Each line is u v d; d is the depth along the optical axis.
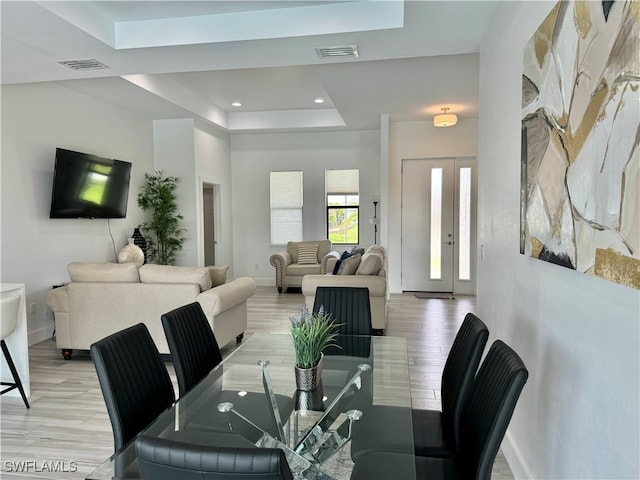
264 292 7.40
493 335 2.65
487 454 1.25
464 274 6.96
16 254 4.26
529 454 1.96
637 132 0.95
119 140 5.95
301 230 8.22
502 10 2.40
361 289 2.93
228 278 8.27
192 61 3.58
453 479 1.49
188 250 6.86
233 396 1.93
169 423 1.67
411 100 5.50
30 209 4.43
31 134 4.45
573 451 1.45
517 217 2.10
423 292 7.08
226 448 0.88
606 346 1.21
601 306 1.24
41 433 2.63
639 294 1.03
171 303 3.73
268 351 2.61
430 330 4.84
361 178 7.96
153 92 5.29
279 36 3.08
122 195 5.71
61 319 3.93
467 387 1.70
